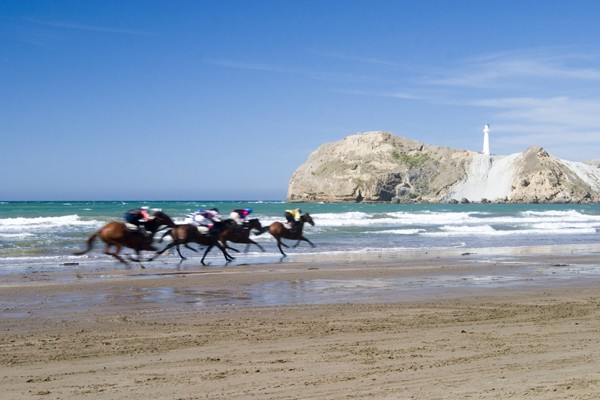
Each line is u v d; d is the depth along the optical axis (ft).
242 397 20.89
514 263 71.36
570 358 25.68
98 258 75.05
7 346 29.50
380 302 43.88
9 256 75.77
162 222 69.26
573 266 68.54
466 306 41.75
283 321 36.11
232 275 59.62
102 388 22.17
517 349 27.73
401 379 22.79
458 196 590.55
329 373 23.97
